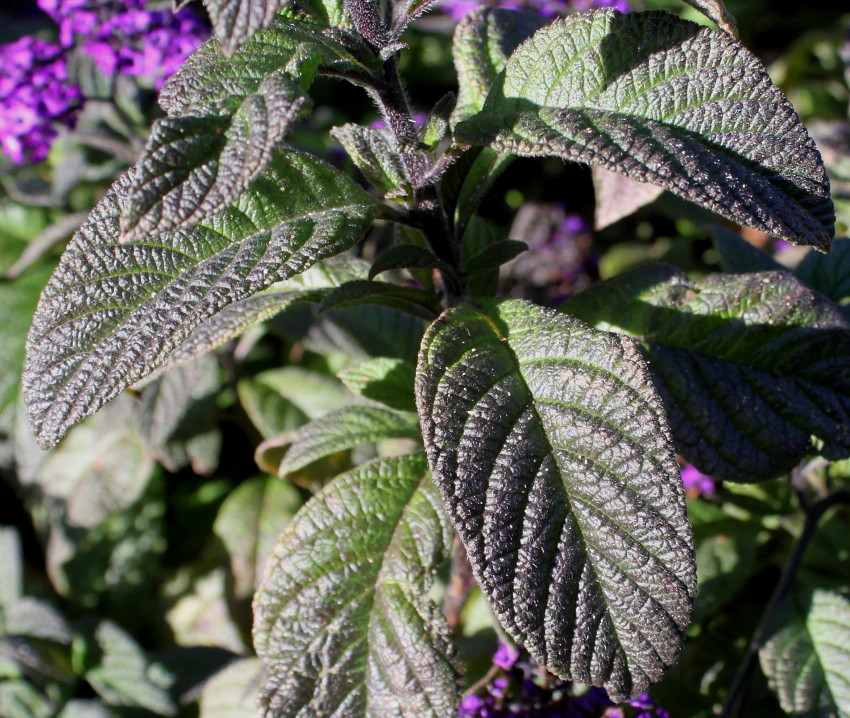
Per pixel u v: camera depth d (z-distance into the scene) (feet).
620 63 1.11
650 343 1.23
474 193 1.24
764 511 1.48
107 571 2.07
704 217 2.09
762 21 3.40
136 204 0.99
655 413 1.06
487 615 1.51
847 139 2.15
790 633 1.32
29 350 1.08
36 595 2.12
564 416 1.07
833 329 1.22
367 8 1.13
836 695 1.28
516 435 1.07
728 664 1.45
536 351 1.09
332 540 1.20
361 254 2.10
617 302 1.25
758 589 1.51
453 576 1.43
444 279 1.22
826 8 3.41
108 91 1.90
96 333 1.08
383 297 1.25
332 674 1.18
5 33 3.46
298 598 1.19
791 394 1.21
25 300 2.06
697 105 1.09
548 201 2.77
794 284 1.23
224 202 0.99
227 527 1.88
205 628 1.96
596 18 1.11
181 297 1.08
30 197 2.10
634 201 1.38
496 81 1.14
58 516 2.03
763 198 1.05
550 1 2.01
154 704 1.71
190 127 1.01
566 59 1.12
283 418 1.93
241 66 1.04
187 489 2.23
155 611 2.04
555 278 2.40
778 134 1.07
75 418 1.07
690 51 1.10
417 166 1.17
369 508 1.21
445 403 1.07
